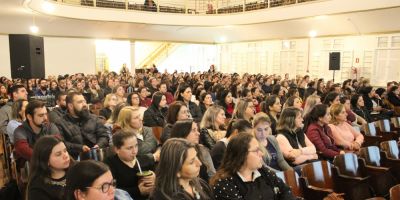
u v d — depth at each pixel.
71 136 3.63
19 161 3.22
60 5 10.12
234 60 16.34
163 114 5.11
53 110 4.13
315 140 3.90
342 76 12.08
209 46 17.50
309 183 2.84
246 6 12.41
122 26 12.94
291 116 3.66
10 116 4.60
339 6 9.35
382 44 10.86
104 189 1.46
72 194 1.46
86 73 14.56
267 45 14.66
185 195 1.89
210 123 3.74
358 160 3.26
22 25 11.55
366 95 7.30
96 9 11.28
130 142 2.50
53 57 13.75
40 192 2.03
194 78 10.70
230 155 2.25
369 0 8.70
